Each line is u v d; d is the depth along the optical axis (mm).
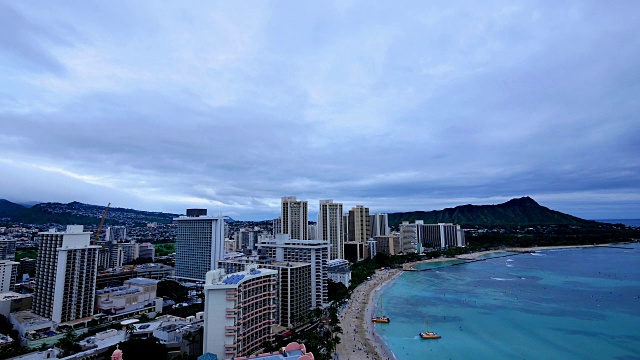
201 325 164750
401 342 184000
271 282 164625
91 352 141875
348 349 170750
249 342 147375
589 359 161125
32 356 146625
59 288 189000
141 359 129375
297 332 183000
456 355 167000
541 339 187250
